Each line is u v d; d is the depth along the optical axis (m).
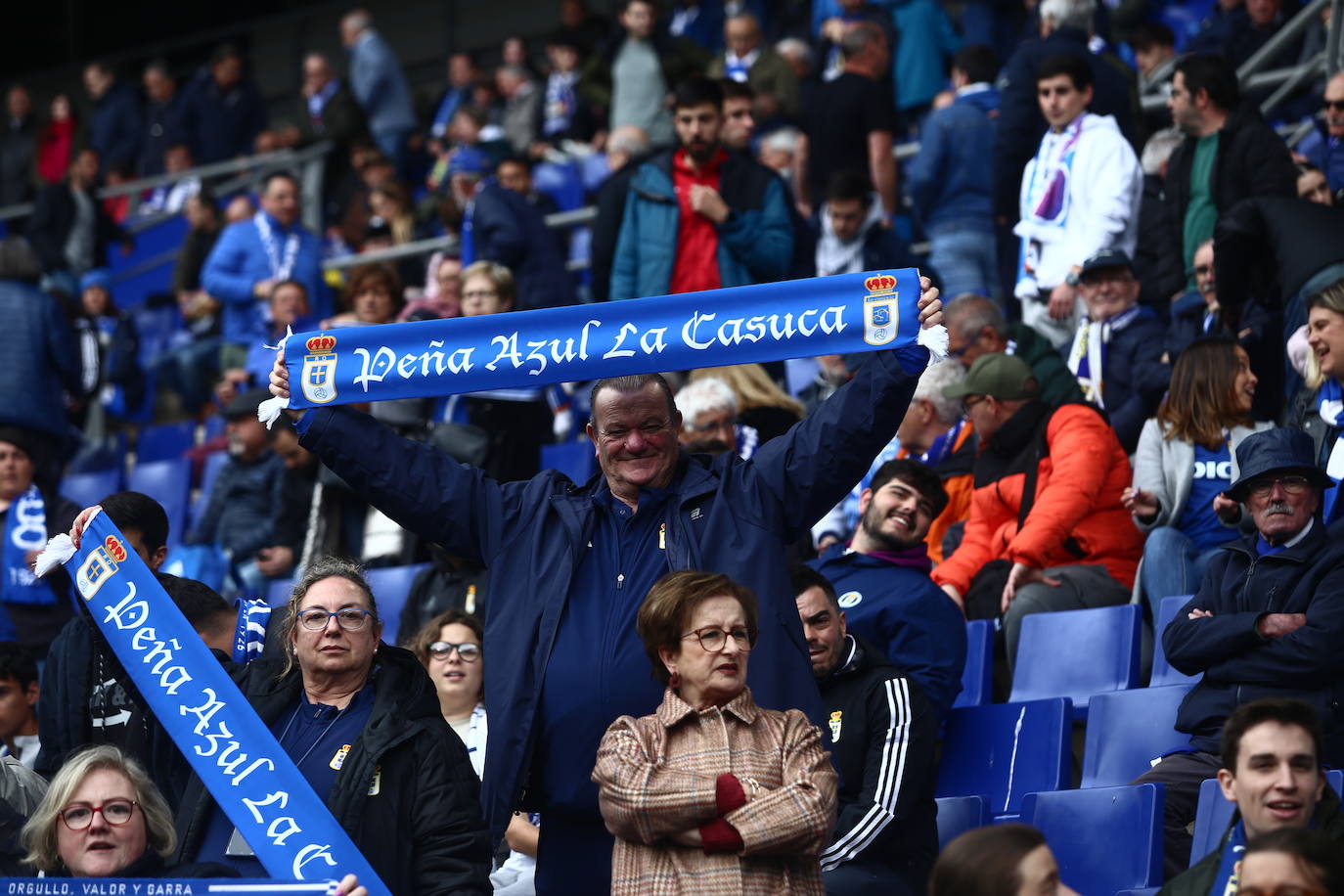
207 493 39.03
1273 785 14.66
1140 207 30.25
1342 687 18.69
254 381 40.25
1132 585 24.28
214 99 60.03
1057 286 29.16
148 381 47.81
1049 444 24.62
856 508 27.97
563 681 15.95
